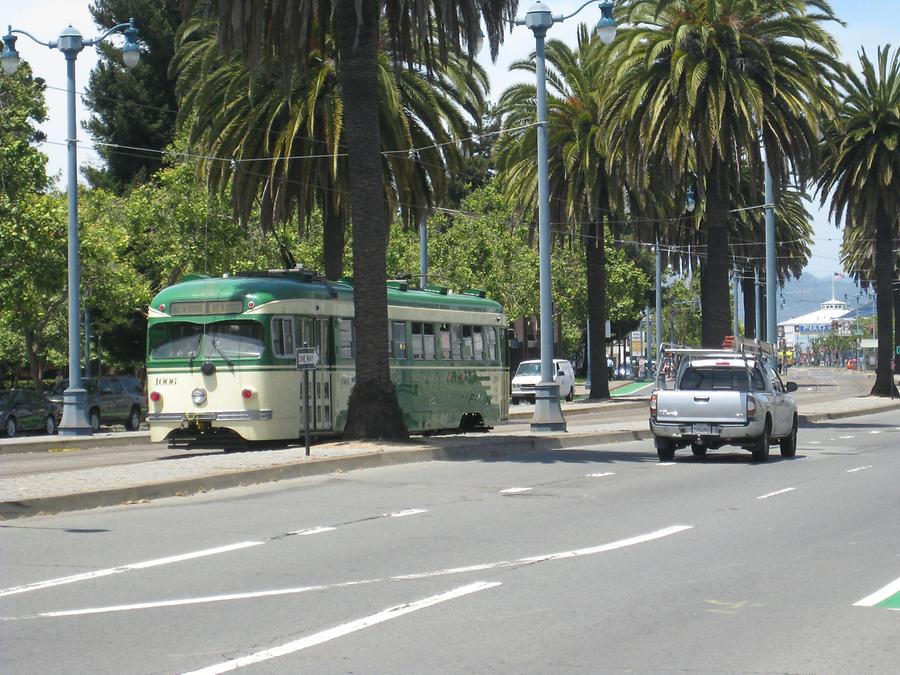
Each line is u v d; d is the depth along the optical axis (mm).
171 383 26250
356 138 25438
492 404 34000
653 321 123250
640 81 35938
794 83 35406
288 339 26141
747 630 8523
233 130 33062
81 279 47500
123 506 16141
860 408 47375
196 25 33688
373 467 21953
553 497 17172
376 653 7840
